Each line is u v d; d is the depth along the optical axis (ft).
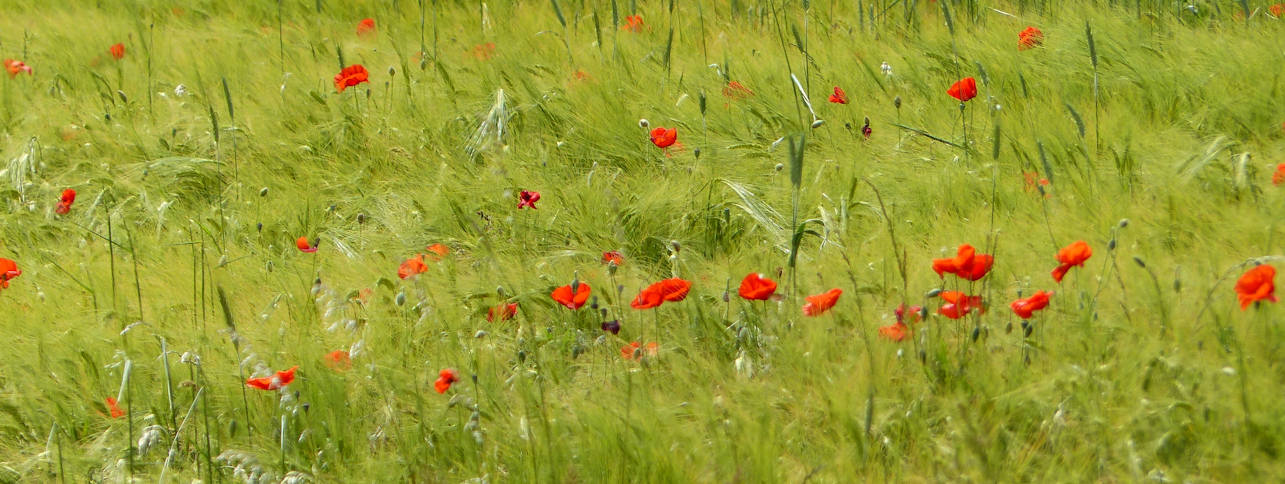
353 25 34.58
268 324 14.44
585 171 20.65
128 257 17.84
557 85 23.94
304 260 17.40
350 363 13.09
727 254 16.70
